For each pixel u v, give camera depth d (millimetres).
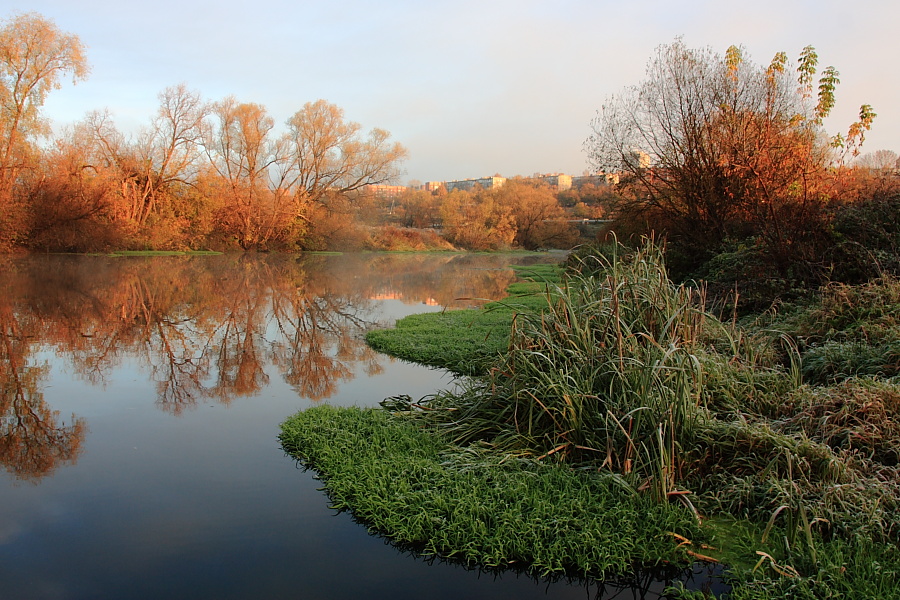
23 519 4164
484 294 18906
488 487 4207
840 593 3023
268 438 5715
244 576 3506
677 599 3289
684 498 3949
